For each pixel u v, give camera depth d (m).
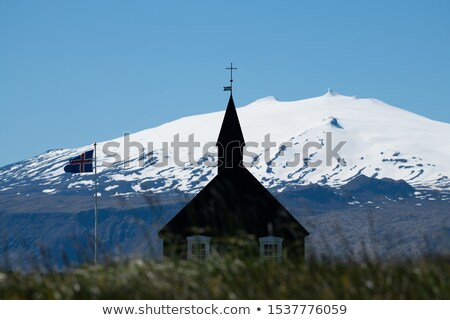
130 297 34.38
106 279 36.00
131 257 38.03
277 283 34.81
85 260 38.47
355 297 32.84
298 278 34.97
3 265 38.25
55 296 35.00
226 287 34.44
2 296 36.16
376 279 33.91
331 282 34.19
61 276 37.62
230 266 36.81
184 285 34.75
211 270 36.62
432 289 32.78
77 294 35.16
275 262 37.97
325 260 37.16
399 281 33.66
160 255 39.16
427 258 36.19
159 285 34.78
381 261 35.78
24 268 38.22
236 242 40.19
